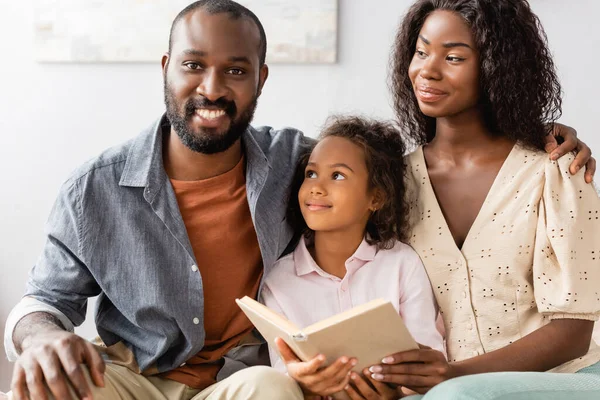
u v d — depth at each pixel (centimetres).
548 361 166
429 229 181
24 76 309
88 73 306
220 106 170
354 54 295
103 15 302
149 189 172
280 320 147
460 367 157
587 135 289
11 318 168
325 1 293
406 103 191
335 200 179
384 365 151
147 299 169
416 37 183
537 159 175
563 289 167
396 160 185
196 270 171
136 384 171
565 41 287
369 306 139
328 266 186
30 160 310
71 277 171
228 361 186
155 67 303
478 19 171
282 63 298
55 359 146
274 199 183
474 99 175
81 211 170
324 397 160
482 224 175
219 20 170
